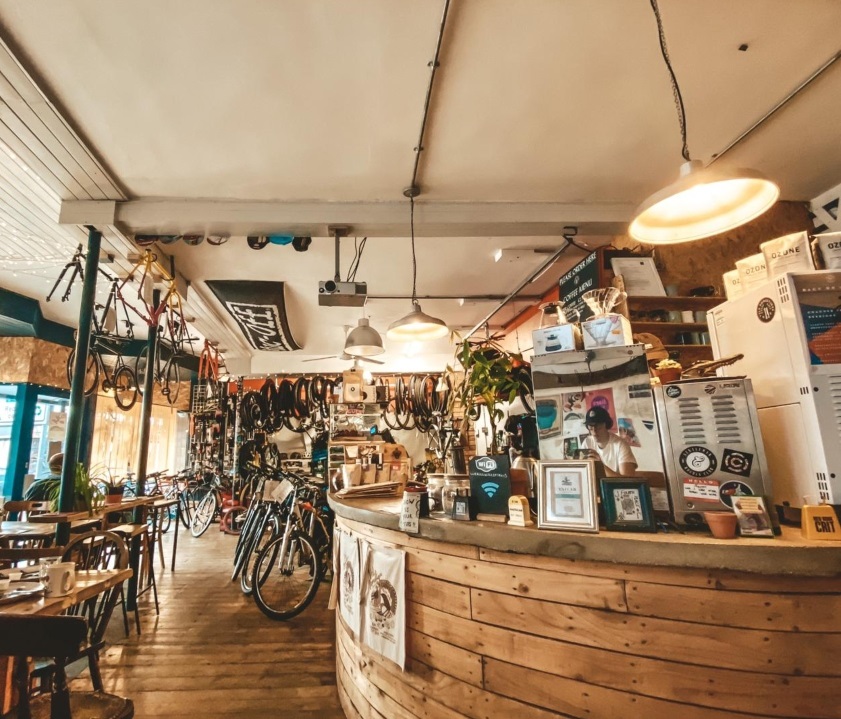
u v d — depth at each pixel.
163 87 2.66
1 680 1.96
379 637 2.30
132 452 9.19
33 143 3.08
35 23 2.25
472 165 3.49
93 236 3.81
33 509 4.24
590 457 1.88
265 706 2.74
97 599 3.83
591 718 1.60
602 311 2.28
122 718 1.81
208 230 3.94
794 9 2.33
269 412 7.17
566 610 1.69
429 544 2.10
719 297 4.13
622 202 4.09
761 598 1.45
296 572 5.57
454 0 2.19
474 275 5.75
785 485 1.76
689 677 1.49
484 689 1.84
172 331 5.44
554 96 2.84
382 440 7.03
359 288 3.96
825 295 1.75
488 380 2.48
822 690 1.39
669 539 1.54
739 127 3.20
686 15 2.34
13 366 6.83
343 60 2.51
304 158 3.34
